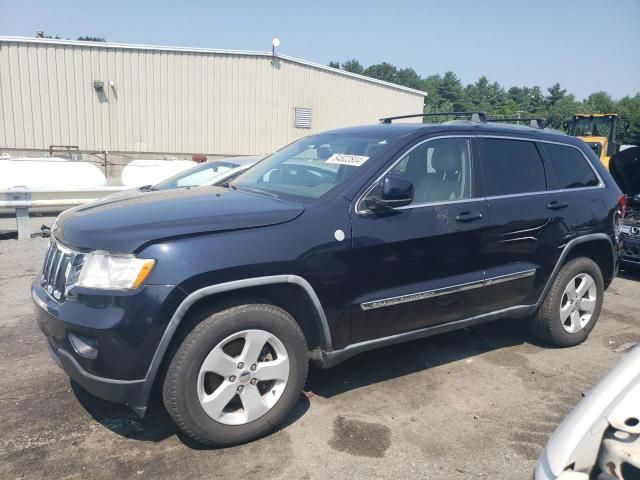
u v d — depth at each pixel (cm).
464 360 453
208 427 306
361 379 412
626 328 545
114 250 291
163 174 1209
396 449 322
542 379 421
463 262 396
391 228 359
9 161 1121
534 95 12788
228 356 309
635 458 171
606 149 1681
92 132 2277
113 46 2241
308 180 387
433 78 13262
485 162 422
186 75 2386
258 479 292
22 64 2134
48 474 291
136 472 295
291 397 331
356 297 349
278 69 2550
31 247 834
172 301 287
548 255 447
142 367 288
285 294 336
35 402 364
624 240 707
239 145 2536
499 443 331
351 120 2783
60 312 297
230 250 302
